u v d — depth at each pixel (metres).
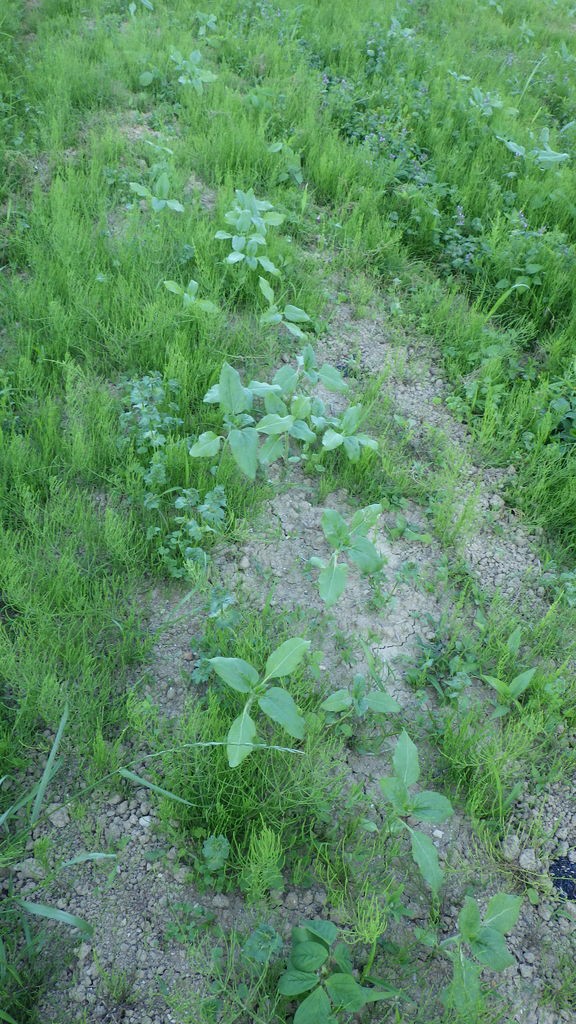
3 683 2.85
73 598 3.06
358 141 6.59
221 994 2.29
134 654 3.04
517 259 5.25
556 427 4.24
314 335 4.71
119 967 2.34
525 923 2.61
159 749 2.76
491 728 3.06
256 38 7.81
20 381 3.82
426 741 3.00
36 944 2.34
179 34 7.56
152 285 4.58
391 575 3.59
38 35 7.28
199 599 3.30
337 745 2.88
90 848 2.57
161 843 2.61
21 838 2.50
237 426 3.44
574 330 4.90
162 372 4.15
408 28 9.06
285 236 5.25
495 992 2.42
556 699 3.04
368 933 2.24
